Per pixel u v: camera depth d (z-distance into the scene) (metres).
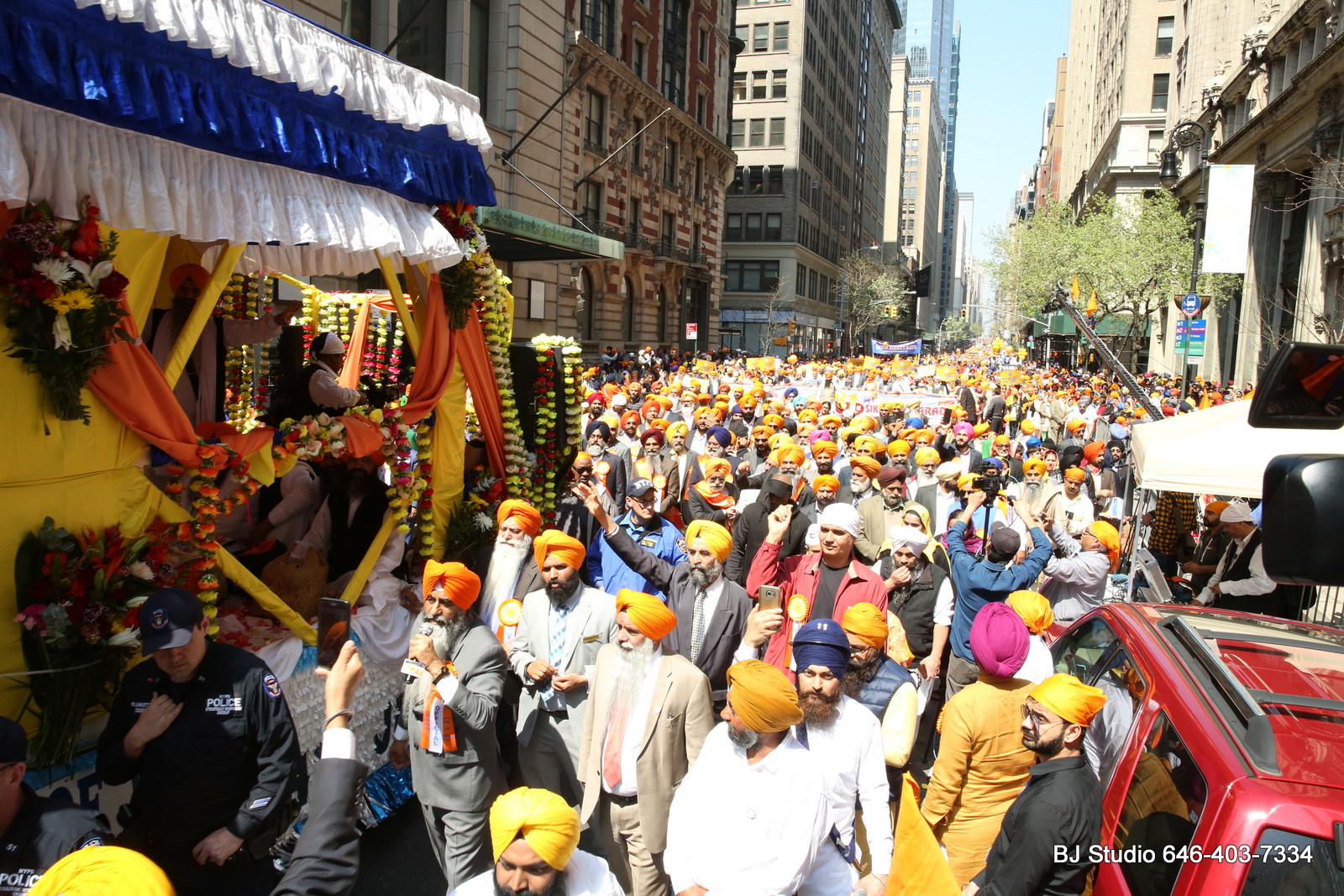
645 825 4.07
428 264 6.08
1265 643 3.72
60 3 3.52
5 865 2.71
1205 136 45.66
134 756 3.36
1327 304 26.94
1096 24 80.25
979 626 4.18
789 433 12.65
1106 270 41.19
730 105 52.53
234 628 4.88
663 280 43.72
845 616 4.33
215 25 3.97
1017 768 4.07
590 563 6.61
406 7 19.66
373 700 5.50
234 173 4.38
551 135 25.78
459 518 6.65
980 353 99.12
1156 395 28.61
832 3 85.12
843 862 3.68
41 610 3.66
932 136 198.38
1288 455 2.20
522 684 4.84
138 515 4.32
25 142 3.52
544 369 8.14
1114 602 4.76
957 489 8.52
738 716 3.23
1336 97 25.91
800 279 75.50
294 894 2.56
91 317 3.85
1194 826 2.68
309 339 9.31
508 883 2.62
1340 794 2.53
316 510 6.07
